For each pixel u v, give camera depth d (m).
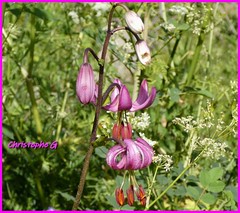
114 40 0.64
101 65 0.44
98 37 0.63
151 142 0.56
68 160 0.70
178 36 0.66
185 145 0.62
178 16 0.67
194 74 0.70
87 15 0.70
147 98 0.45
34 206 0.71
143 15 0.67
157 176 0.58
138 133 0.59
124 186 0.56
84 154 0.72
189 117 0.56
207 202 0.54
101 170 0.70
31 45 0.69
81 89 0.43
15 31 0.67
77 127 0.71
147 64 0.44
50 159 0.71
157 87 0.69
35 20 0.71
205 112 0.56
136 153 0.44
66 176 0.70
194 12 0.65
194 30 0.65
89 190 0.69
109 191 0.66
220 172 0.54
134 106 0.45
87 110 0.72
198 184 0.62
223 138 0.56
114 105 0.45
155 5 0.64
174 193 0.57
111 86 0.45
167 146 0.68
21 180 0.70
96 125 0.46
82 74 0.43
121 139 0.45
